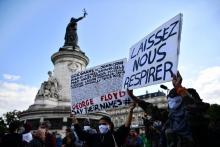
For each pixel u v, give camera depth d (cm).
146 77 651
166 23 639
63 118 3078
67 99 3494
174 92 555
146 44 690
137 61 707
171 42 601
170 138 538
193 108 475
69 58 3725
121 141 643
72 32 4228
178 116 522
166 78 581
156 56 634
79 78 1002
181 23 597
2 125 7494
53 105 3366
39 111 3153
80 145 1205
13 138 841
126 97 864
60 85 3578
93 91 944
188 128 501
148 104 663
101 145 641
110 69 930
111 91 901
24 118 3234
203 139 494
